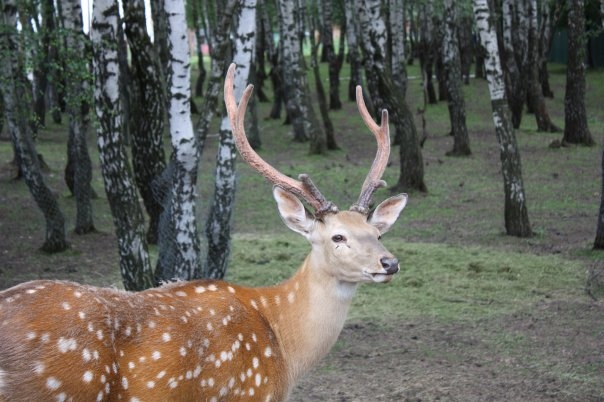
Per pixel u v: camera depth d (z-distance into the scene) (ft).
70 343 11.44
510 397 20.67
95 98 22.71
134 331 12.38
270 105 100.01
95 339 11.70
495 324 26.66
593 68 115.65
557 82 107.65
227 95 16.20
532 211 45.88
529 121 80.28
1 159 61.72
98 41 22.35
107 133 22.66
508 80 76.89
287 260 34.81
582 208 46.32
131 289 23.27
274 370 14.21
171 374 12.50
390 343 24.86
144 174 34.86
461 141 64.75
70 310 11.66
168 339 12.61
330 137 68.69
